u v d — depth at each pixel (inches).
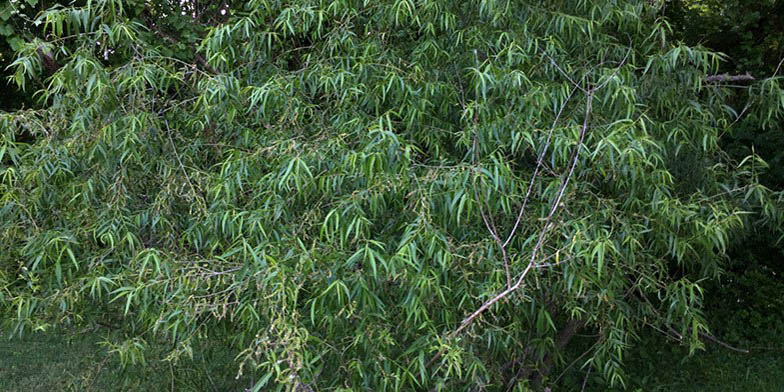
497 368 106.2
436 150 102.4
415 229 85.8
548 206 96.7
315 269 83.1
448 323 87.0
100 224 101.7
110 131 101.0
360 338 84.9
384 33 113.7
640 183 102.7
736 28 210.8
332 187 92.2
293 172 88.8
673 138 118.6
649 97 117.3
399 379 85.5
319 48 118.0
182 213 109.9
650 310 115.6
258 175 99.2
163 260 93.7
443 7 111.2
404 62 109.1
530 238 90.4
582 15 117.3
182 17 188.4
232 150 101.0
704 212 111.7
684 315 106.5
